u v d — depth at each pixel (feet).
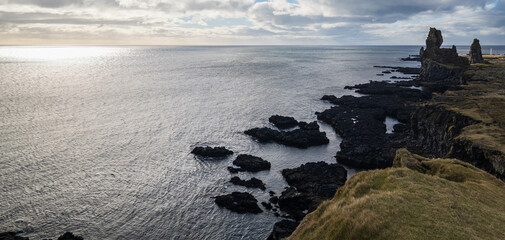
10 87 543.39
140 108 402.52
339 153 246.06
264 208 179.22
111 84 595.47
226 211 176.24
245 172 223.30
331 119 347.97
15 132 296.92
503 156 161.17
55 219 167.12
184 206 181.06
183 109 401.70
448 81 558.15
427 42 655.76
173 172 222.48
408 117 353.72
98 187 199.82
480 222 73.51
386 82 603.67
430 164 128.36
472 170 120.67
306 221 97.30
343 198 98.32
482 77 476.95
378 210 77.25
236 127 329.11
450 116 248.73
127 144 273.95
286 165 236.63
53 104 412.98
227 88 565.53
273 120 345.10
